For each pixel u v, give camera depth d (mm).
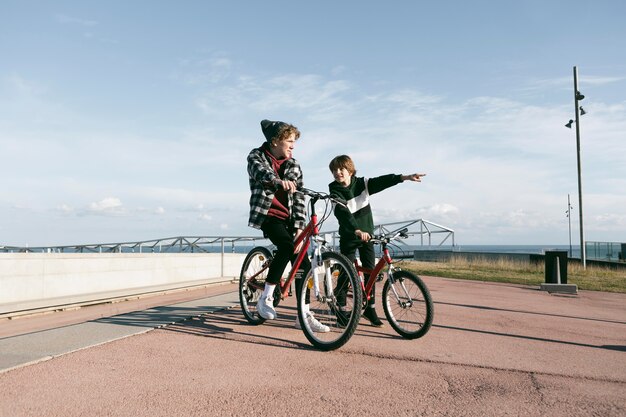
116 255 10211
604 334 4754
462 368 3143
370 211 4801
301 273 4164
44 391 2578
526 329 4855
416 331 4047
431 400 2521
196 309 5371
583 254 19062
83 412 2303
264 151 4344
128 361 3148
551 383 2867
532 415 2340
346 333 3480
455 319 5316
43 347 3436
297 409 2367
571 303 7922
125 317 4742
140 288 9836
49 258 8609
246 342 3748
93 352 3352
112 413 2293
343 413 2324
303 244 4125
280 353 3430
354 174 4863
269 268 4238
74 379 2775
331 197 3951
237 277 13266
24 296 8141
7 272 7887
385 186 4676
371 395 2578
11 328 5504
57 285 8758
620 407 2467
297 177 4426
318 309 3951
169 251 14453
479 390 2699
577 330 4938
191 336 3910
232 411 2330
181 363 3125
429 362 3277
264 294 4242
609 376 3061
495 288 10500
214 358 3260
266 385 2715
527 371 3119
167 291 9453
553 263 10656
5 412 2293
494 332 4570
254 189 4242
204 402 2443
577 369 3221
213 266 13711
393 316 4301
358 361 3252
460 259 21250
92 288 9555
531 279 13742
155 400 2463
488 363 3295
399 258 4367
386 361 3271
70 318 6152
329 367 3096
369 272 4457
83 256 9359
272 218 4277
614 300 8789
